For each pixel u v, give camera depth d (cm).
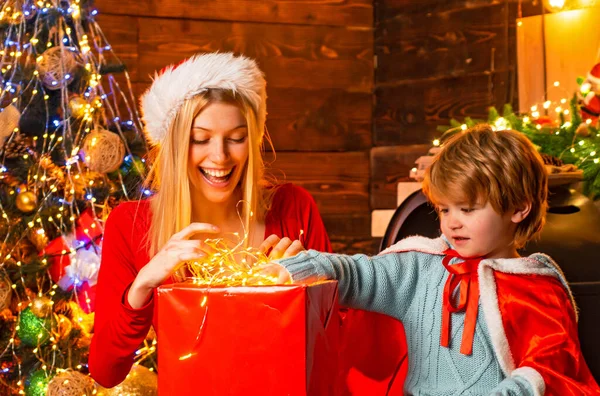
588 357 187
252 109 164
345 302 140
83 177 265
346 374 152
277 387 110
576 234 194
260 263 138
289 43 411
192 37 393
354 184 424
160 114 163
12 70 277
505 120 281
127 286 156
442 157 138
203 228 143
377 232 391
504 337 133
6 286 250
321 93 418
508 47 377
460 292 138
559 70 358
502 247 142
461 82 392
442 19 399
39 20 273
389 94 421
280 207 182
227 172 163
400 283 144
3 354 255
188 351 114
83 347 256
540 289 137
